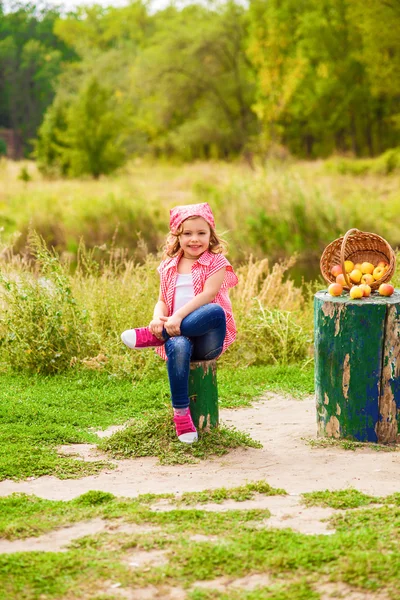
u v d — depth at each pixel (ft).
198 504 12.48
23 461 14.90
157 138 174.40
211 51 152.25
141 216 71.61
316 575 9.41
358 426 16.49
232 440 16.12
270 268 59.62
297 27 134.62
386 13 103.91
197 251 16.15
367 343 16.11
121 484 13.88
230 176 81.97
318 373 16.90
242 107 157.48
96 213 71.10
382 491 13.05
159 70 152.76
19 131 288.51
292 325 27.73
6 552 10.50
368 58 112.88
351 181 93.91
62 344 24.11
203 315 15.35
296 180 70.85
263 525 11.25
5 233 69.92
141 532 11.03
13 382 22.54
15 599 8.98
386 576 9.22
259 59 124.67
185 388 15.55
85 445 16.60
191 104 160.25
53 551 10.50
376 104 143.95
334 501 12.27
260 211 65.16
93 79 120.78
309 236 65.21
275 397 21.84
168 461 15.14
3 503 12.44
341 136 160.35
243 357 26.53
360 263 18.53
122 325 25.70
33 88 293.43
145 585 9.34
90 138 117.80
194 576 9.54
